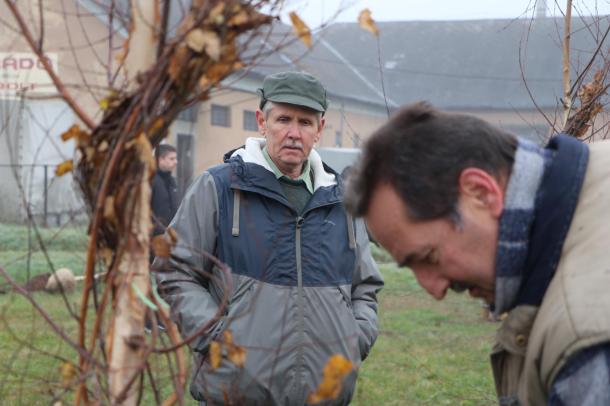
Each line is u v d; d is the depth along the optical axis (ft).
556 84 89.97
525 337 4.69
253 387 8.67
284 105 9.65
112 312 4.76
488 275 4.72
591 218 4.51
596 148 4.80
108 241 4.83
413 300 31.37
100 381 4.89
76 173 4.81
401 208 4.73
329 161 53.57
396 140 4.76
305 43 4.82
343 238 9.68
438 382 19.66
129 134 4.53
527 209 4.55
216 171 9.47
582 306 4.28
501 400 5.18
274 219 9.27
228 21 4.51
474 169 4.58
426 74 109.50
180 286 8.80
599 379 4.13
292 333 8.96
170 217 16.92
